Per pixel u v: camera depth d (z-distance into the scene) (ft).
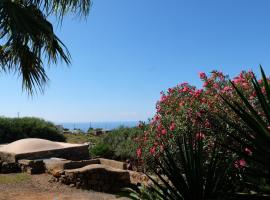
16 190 31.65
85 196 29.78
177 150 16.65
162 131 20.18
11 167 41.19
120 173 32.37
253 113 5.73
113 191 31.60
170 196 8.00
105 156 47.01
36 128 66.33
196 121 17.93
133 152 42.14
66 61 24.41
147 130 23.40
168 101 23.15
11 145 47.93
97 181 32.27
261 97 5.86
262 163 5.54
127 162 42.09
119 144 46.91
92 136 79.97
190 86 23.71
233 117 16.47
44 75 23.15
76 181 33.19
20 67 22.77
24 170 40.63
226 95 18.69
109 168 33.35
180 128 19.03
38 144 47.93
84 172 32.91
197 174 7.80
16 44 21.20
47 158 46.03
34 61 22.43
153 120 22.65
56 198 28.94
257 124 5.61
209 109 18.39
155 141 20.81
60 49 24.07
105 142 50.67
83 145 51.60
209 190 7.77
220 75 21.59
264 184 6.35
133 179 35.06
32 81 23.17
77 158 50.24
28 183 34.68
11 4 20.58
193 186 7.79
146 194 10.73
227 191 7.70
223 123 15.70
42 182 35.12
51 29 23.17
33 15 21.29
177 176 7.89
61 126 98.89
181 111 20.74
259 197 6.12
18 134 63.67
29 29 20.79
